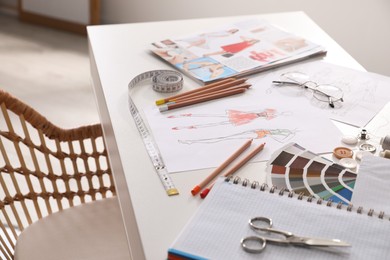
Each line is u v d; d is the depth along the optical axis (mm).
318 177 1035
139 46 1597
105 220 1438
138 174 1059
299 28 1744
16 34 3672
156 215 956
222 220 905
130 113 1262
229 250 845
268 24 1723
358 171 1044
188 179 1041
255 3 3027
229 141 1153
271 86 1382
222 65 1462
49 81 3154
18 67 3279
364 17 2670
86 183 2373
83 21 3643
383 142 1130
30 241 1360
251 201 947
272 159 1086
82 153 1499
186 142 1148
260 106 1287
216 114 1253
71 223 1423
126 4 3557
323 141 1159
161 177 1045
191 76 1418
